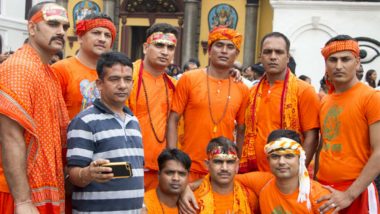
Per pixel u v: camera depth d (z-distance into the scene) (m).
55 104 3.30
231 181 4.23
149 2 20.09
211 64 4.54
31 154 3.12
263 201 4.15
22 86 3.06
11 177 3.00
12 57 3.21
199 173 4.49
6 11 19.28
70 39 20.34
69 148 3.35
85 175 3.14
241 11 19.19
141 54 21.48
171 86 4.51
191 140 4.50
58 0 20.56
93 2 20.58
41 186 3.13
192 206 4.16
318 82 12.59
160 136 4.36
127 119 3.48
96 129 3.35
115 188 3.35
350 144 3.98
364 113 3.93
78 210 3.41
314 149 4.38
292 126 4.37
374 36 12.24
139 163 3.48
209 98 4.46
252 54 18.98
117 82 3.38
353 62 3.99
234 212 4.21
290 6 12.66
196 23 19.41
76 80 3.92
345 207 3.91
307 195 3.97
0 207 3.16
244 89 4.65
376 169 3.83
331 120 4.09
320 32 12.59
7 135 3.02
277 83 4.43
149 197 4.20
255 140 4.45
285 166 3.96
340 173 4.00
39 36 3.27
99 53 3.96
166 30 4.34
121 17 20.44
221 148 4.15
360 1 12.26
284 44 4.35
